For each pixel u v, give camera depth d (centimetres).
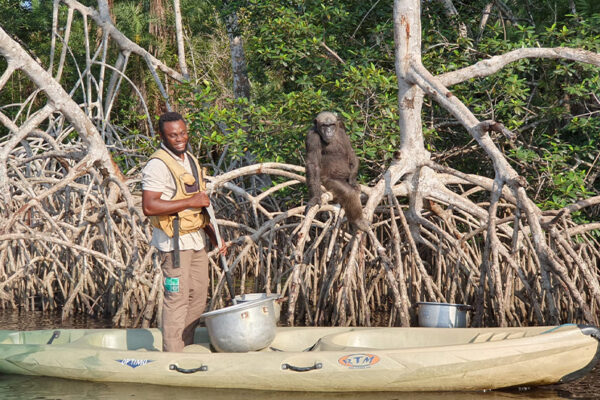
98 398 521
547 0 1261
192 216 559
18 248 1097
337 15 1071
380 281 1008
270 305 589
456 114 827
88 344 612
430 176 918
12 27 1933
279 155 1047
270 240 935
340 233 924
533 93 1144
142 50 1492
